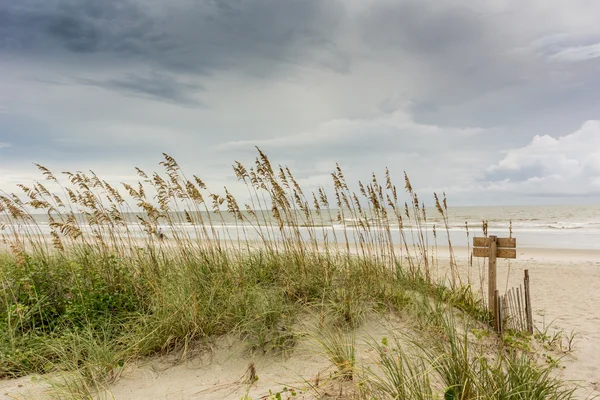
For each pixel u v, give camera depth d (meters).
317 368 4.14
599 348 5.62
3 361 4.28
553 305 8.59
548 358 4.95
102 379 4.05
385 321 5.20
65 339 4.57
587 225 30.88
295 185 6.86
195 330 4.71
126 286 5.82
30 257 6.83
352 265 6.52
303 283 5.79
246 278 5.91
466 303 6.20
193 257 6.46
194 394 3.79
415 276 6.68
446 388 3.16
